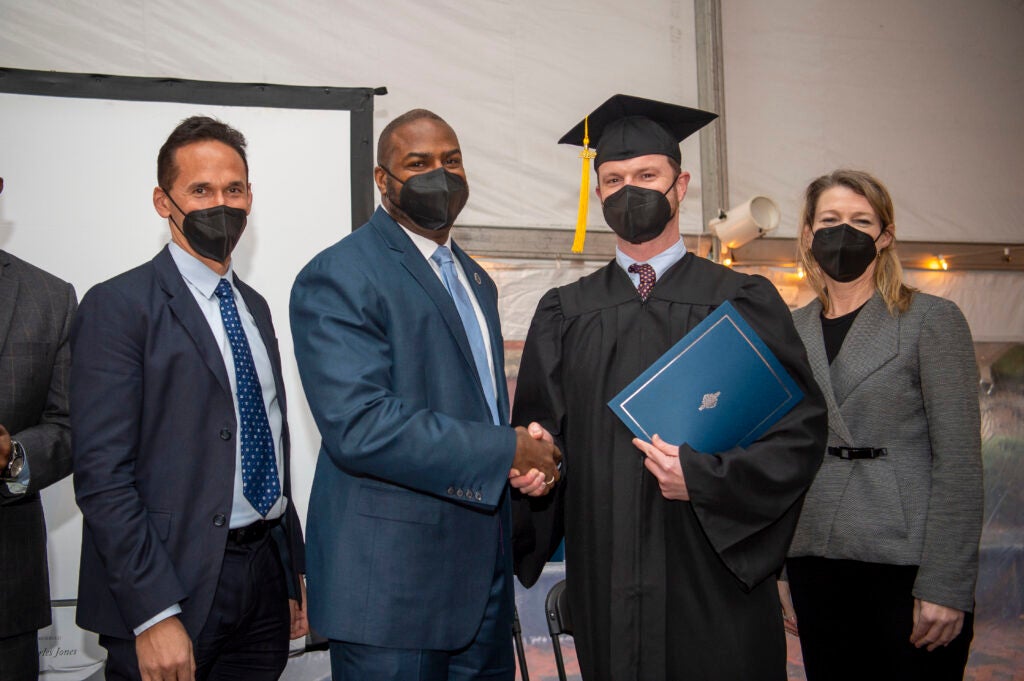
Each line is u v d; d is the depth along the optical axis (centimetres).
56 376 180
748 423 162
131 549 148
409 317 154
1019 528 364
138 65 315
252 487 166
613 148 177
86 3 312
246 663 176
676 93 377
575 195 361
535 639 303
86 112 270
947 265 399
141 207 270
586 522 170
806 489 162
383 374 147
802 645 196
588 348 176
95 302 159
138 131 273
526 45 362
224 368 163
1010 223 416
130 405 154
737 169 387
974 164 417
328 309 151
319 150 288
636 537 162
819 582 191
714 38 377
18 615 168
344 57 338
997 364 393
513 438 149
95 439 151
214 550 156
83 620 159
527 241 351
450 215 161
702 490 152
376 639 143
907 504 181
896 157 407
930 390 182
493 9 359
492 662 165
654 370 160
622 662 159
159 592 147
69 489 254
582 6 370
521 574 191
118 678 156
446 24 353
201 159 168
